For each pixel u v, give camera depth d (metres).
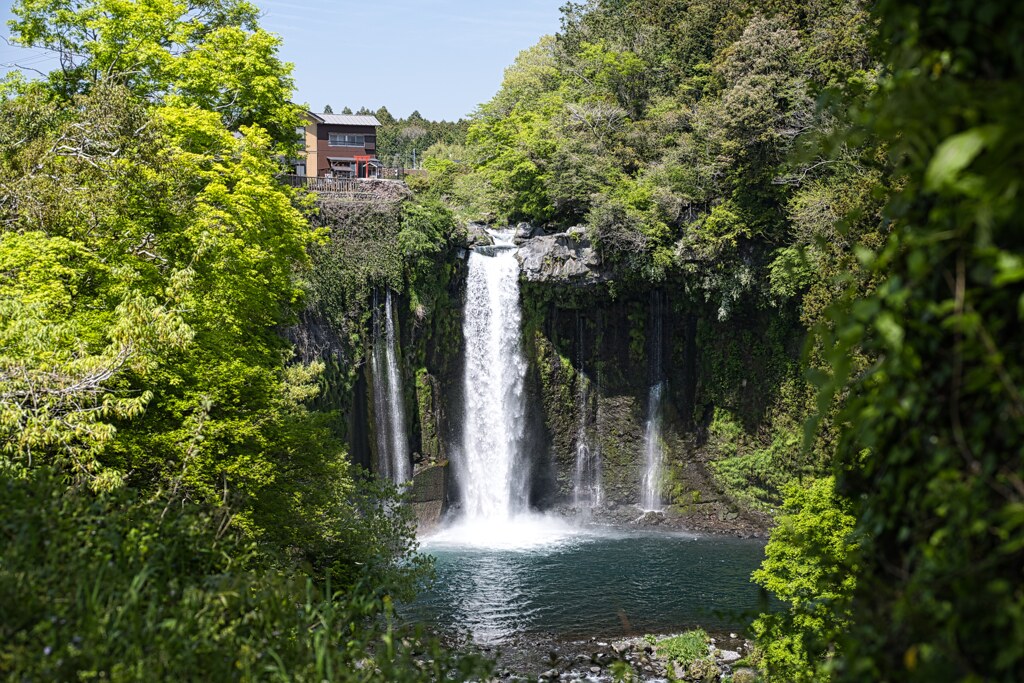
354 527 22.19
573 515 56.59
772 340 52.78
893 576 4.12
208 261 26.80
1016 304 3.38
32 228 23.11
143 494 18.95
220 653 6.52
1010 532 3.33
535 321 55.12
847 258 4.59
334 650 7.49
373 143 109.31
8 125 24.00
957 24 3.61
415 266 50.75
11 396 16.64
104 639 6.08
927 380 3.78
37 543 7.50
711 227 51.03
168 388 22.83
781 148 47.59
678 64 68.06
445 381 53.12
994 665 3.26
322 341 45.56
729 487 54.19
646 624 34.81
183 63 35.97
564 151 55.22
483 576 41.97
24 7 34.75
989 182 3.02
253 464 22.23
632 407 56.94
